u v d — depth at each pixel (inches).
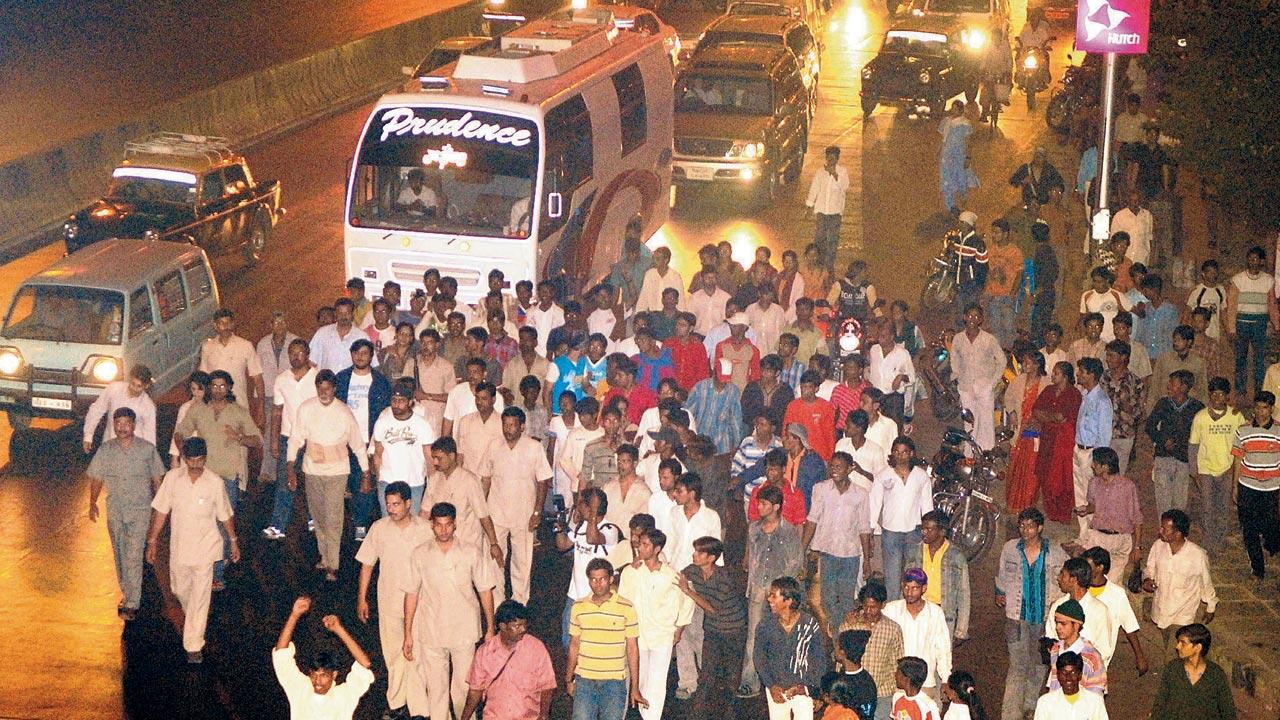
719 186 1050.7
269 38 1706.4
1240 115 909.2
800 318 612.7
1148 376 594.2
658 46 983.0
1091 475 543.5
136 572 501.7
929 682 404.2
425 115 738.2
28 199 1010.1
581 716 403.2
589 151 810.8
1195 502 600.7
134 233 852.6
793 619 398.3
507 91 751.7
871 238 987.3
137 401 545.6
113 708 446.9
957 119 980.6
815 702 400.2
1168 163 872.3
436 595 422.9
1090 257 742.5
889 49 1330.0
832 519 462.0
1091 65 1222.9
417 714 434.6
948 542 437.1
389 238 738.2
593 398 520.7
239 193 927.7
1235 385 673.6
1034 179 875.4
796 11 1339.8
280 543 572.1
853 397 557.3
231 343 585.3
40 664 472.7
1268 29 901.2
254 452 639.1
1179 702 376.2
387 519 434.9
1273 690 445.4
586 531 447.8
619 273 715.4
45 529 579.2
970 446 556.7
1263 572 522.0
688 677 458.0
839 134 1291.8
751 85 1085.1
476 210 734.5
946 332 644.1
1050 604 427.2
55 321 663.1
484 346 594.2
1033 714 441.4
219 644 491.2
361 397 554.6
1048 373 589.6
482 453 515.5
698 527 449.7
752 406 563.8
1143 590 462.3
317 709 369.7
